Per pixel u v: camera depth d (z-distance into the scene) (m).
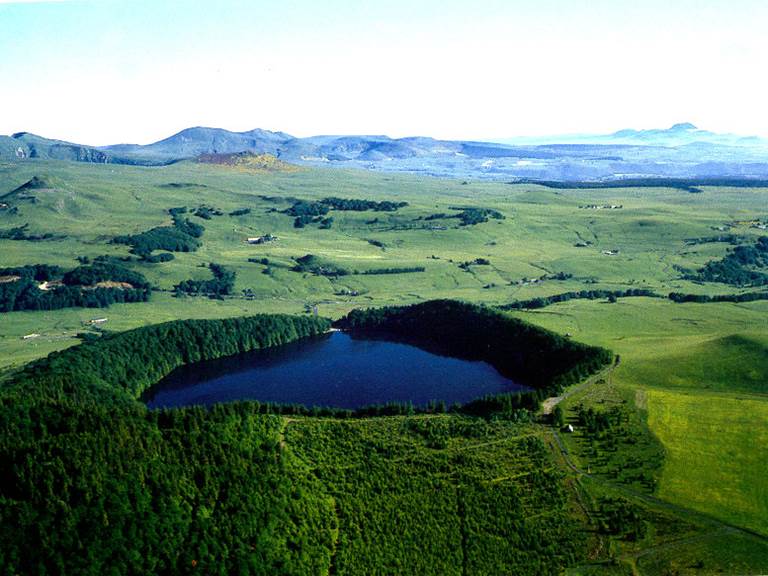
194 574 164.75
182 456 193.88
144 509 173.88
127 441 190.88
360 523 192.75
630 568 180.25
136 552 165.00
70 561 159.38
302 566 174.62
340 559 180.62
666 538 191.88
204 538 172.75
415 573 179.50
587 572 179.62
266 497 189.25
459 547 188.50
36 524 163.25
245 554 172.12
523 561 184.38
